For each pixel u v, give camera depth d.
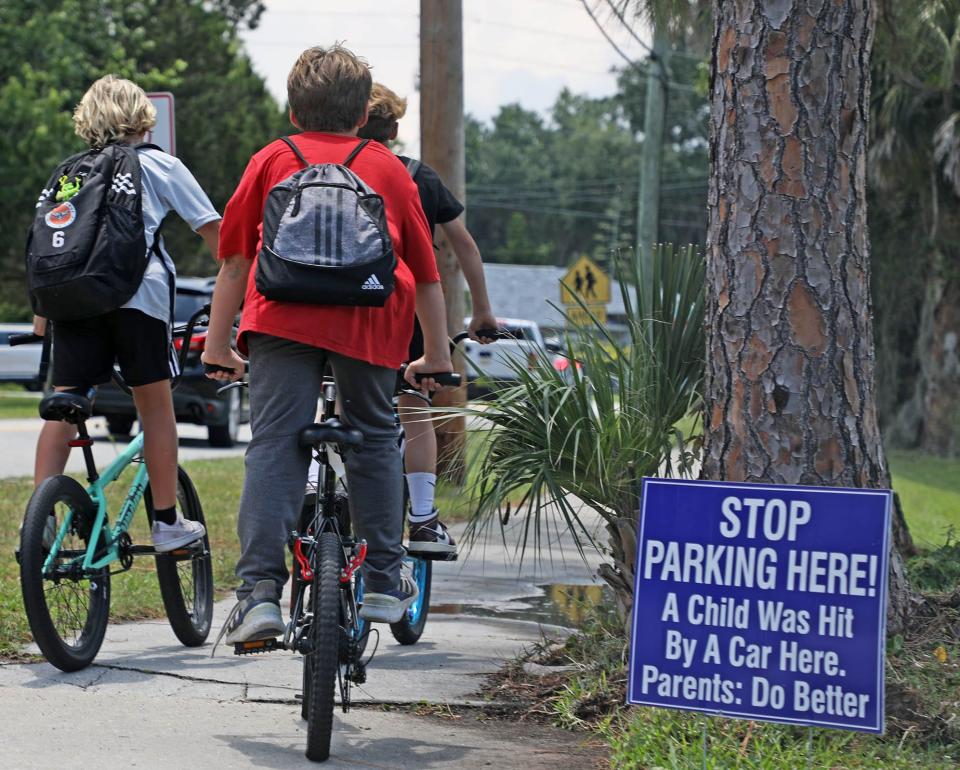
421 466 20.27
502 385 18.25
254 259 15.37
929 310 87.69
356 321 14.34
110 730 15.18
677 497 13.95
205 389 57.56
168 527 19.33
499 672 19.20
